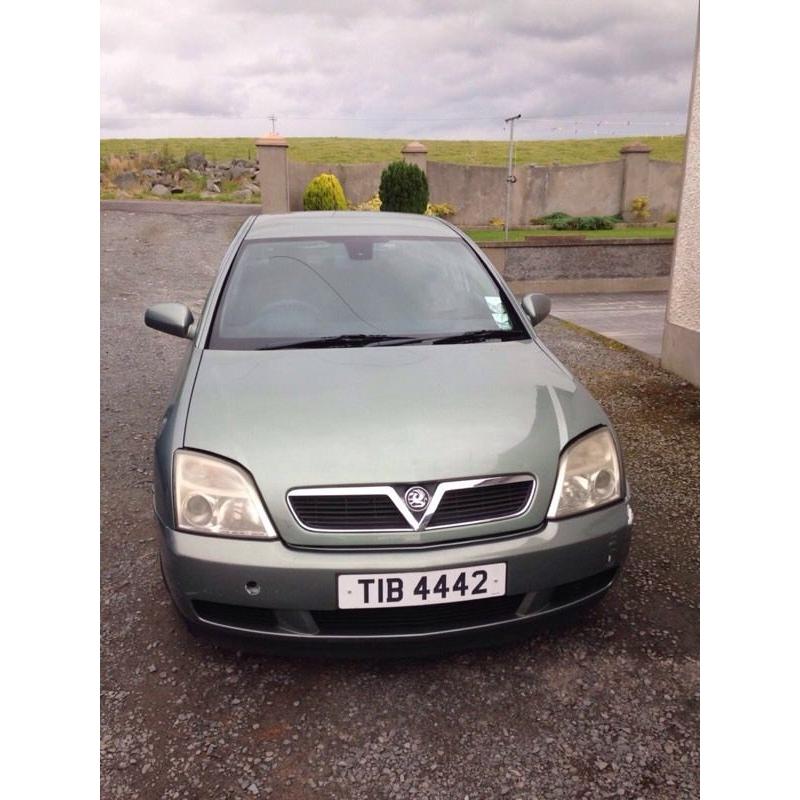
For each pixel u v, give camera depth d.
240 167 20.06
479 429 2.08
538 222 17.64
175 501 1.98
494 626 2.00
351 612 1.93
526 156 30.12
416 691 2.10
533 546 1.96
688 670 2.17
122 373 5.65
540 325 8.02
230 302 2.81
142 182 18.08
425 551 1.91
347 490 1.91
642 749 1.87
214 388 2.29
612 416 4.71
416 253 3.15
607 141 34.50
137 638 2.35
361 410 2.13
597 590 2.15
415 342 2.67
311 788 1.75
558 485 2.05
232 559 1.89
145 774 1.80
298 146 31.75
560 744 1.89
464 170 17.19
